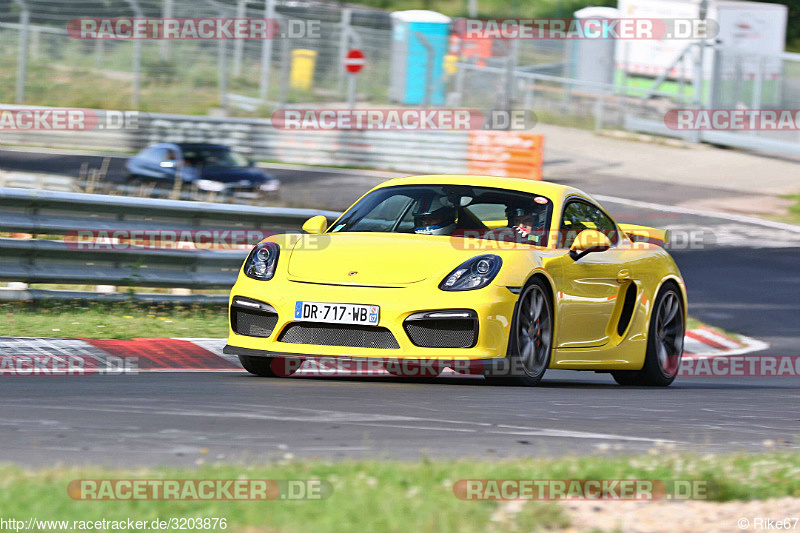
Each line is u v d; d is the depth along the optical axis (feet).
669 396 74.49
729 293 158.51
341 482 35.53
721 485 37.60
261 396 60.64
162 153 217.97
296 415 53.67
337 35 313.32
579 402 65.05
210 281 104.22
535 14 398.83
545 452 45.14
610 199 247.70
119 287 106.11
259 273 70.90
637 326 82.69
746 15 311.88
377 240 72.59
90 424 48.93
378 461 40.34
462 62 315.58
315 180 257.14
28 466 39.14
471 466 39.24
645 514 34.45
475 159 266.57
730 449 49.42
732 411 66.39
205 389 63.26
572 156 294.87
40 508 31.35
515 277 68.28
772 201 249.75
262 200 216.95
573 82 325.42
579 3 403.95
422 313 65.72
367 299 66.28
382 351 65.77
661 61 316.81
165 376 70.95
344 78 315.78
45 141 274.77
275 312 67.97
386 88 318.65
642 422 57.88
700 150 305.73
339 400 59.98
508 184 80.79
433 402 60.70
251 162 226.38
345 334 66.95
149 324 92.79
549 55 330.13
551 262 72.79
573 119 329.11
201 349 84.43
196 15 312.91
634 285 82.33
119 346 81.92
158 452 42.70
